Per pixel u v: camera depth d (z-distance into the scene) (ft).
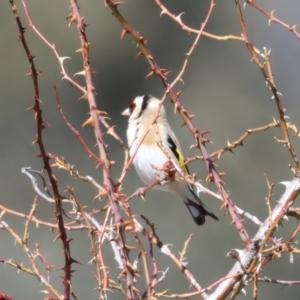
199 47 47.91
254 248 13.29
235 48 48.65
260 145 45.70
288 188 13.82
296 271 39.81
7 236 39.14
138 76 46.65
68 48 45.85
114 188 11.80
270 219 12.98
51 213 40.96
